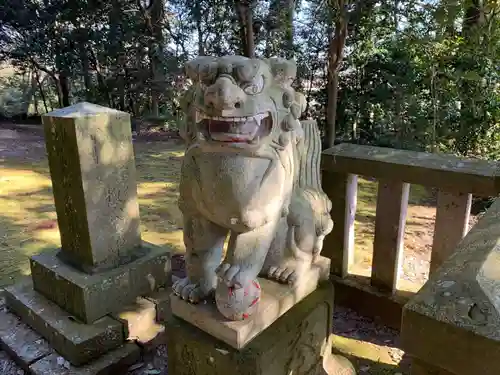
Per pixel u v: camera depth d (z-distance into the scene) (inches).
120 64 330.0
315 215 59.5
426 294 29.0
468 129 157.5
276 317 54.7
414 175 71.7
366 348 73.7
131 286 83.1
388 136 184.7
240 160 46.0
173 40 302.5
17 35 349.4
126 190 83.6
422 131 167.5
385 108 187.9
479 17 138.4
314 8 190.2
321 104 223.8
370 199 163.9
